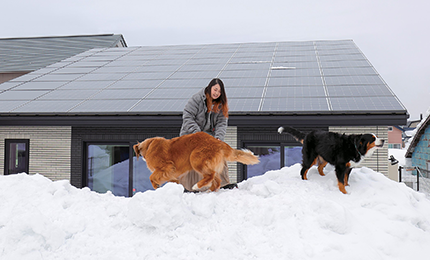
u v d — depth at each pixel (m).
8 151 10.80
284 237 3.48
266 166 9.84
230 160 4.50
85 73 13.78
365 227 3.65
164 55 16.09
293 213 3.77
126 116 9.55
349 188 4.30
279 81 11.31
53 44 23.19
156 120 9.45
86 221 3.72
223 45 18.06
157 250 3.33
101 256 3.27
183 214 3.66
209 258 3.23
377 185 4.30
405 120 8.42
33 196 4.12
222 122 5.12
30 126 10.61
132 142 10.31
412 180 13.77
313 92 10.10
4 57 21.39
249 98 9.95
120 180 10.48
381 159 9.02
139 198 3.68
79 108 9.98
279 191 4.25
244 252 3.33
